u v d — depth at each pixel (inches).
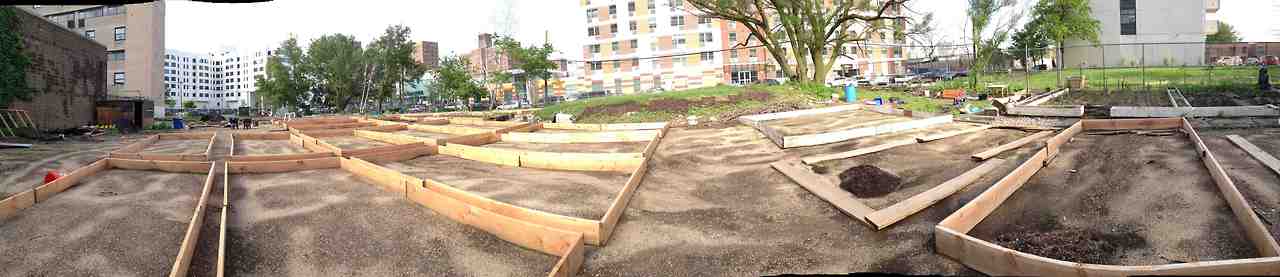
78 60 1037.2
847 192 292.7
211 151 610.5
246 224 269.1
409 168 406.3
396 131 812.6
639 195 306.8
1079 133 419.2
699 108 788.0
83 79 1060.5
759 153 416.8
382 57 1978.3
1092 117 524.7
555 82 2380.7
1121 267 160.4
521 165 402.9
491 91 1822.1
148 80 1895.9
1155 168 292.4
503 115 986.1
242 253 231.3
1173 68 1334.9
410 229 253.6
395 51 2020.2
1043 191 273.0
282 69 2011.6
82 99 1056.8
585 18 2155.5
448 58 1780.3
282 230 258.5
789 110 750.5
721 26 2041.1
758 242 227.3
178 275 198.2
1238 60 1550.2
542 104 1731.1
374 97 2103.8
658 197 301.9
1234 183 263.9
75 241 250.1
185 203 317.1
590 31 2151.8
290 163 392.8
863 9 1016.2
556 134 556.1
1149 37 1696.6
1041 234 219.1
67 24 1959.9
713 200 293.0
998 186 254.2
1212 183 259.4
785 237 231.9
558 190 320.5
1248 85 705.6
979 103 744.3
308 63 2034.9
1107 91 777.6
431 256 223.8
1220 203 233.9
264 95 2103.8
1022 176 285.6
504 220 234.1
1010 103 628.1
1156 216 227.3
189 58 5044.3
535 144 547.8
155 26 1936.5
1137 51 1690.5
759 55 2053.4
